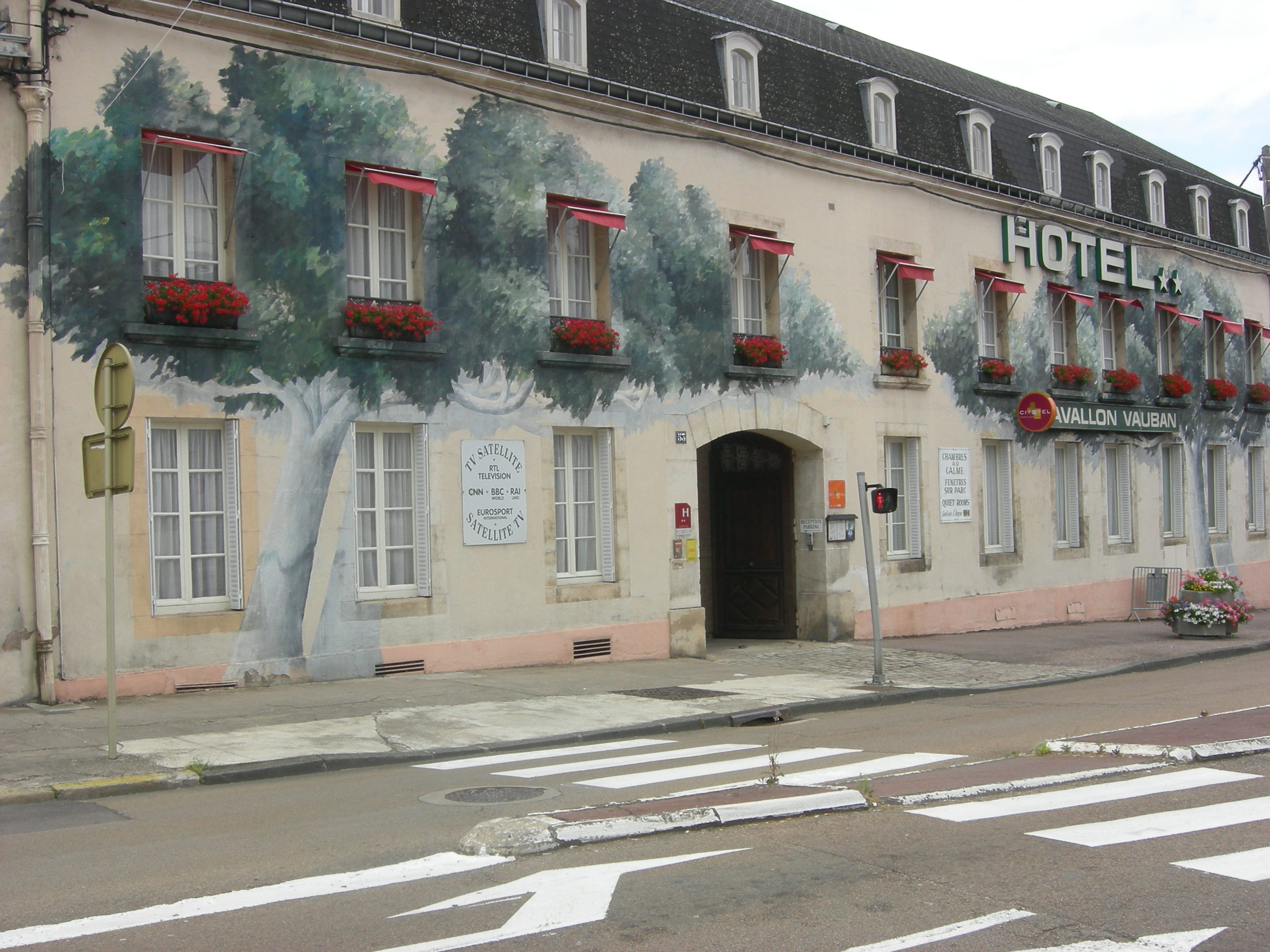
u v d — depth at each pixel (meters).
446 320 15.48
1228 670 17.09
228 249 13.83
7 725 11.22
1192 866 6.08
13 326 12.34
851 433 20.73
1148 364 27.91
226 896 5.80
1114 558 26.45
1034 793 8.00
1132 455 27.31
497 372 15.99
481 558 15.74
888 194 21.58
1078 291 25.84
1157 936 5.04
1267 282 32.34
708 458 22.11
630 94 17.38
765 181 19.48
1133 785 8.17
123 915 5.52
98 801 8.55
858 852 6.50
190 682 13.23
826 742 10.98
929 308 22.27
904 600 21.53
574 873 6.11
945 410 22.52
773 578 21.19
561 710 12.77
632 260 17.62
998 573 23.39
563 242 17.20
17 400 12.34
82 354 12.67
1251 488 31.67
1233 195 31.38
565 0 16.95
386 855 6.60
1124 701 13.64
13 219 12.38
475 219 15.81
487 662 15.73
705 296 18.53
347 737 10.96
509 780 9.09
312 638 14.20
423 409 15.26
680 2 21.59
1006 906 5.49
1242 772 8.54
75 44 12.73
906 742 10.84
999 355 24.08
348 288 14.95
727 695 14.11
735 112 18.77
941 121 22.89
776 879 5.99
